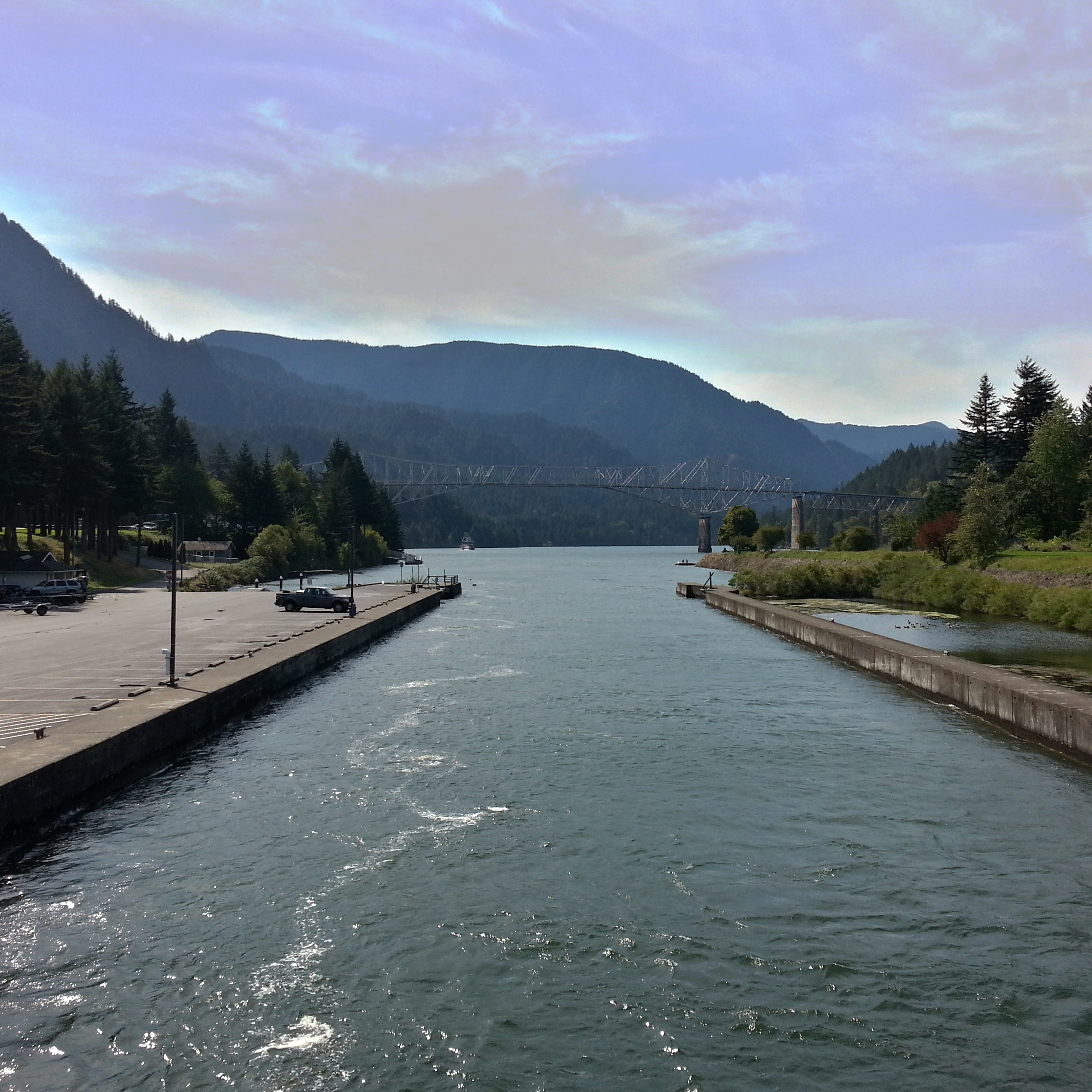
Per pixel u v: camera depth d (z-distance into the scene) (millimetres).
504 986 12312
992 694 28656
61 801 18641
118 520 115375
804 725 28453
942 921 14266
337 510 162500
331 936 13672
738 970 12750
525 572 164875
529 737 26516
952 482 132250
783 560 146250
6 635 44875
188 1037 11211
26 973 12680
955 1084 10391
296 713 30500
